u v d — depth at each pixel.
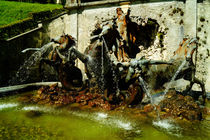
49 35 14.86
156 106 7.04
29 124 5.90
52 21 14.70
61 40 8.81
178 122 6.06
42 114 6.84
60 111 7.15
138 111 6.99
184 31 10.70
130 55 11.69
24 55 13.36
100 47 7.92
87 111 7.12
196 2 10.39
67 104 7.99
